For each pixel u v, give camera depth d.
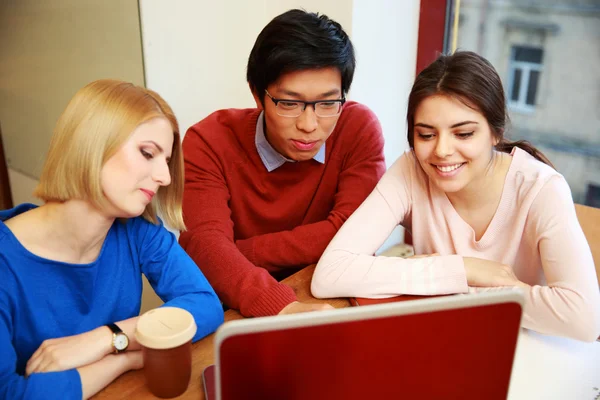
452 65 1.11
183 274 1.10
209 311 1.04
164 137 0.92
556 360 0.98
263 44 1.28
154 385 0.85
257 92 1.37
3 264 0.89
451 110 1.10
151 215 1.10
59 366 0.85
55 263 0.93
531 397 0.88
